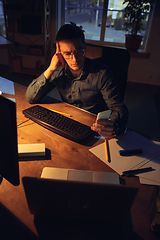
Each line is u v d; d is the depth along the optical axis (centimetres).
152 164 86
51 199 55
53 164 84
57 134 105
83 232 59
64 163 85
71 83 136
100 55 150
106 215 57
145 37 366
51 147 95
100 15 370
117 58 146
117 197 51
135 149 95
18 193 71
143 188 75
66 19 395
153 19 331
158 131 247
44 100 140
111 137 104
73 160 87
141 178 79
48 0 345
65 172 75
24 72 396
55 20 370
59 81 137
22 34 397
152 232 60
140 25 331
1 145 60
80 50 112
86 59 128
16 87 154
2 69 410
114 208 54
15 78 377
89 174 74
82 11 377
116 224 62
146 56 343
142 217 65
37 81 130
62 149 94
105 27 376
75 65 118
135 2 305
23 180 51
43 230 60
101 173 75
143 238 59
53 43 379
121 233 60
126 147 97
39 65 407
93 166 84
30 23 355
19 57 393
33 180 51
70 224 62
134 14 317
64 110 127
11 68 403
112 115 111
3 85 155
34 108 122
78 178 72
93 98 138
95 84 129
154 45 350
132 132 110
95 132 107
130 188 49
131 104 314
